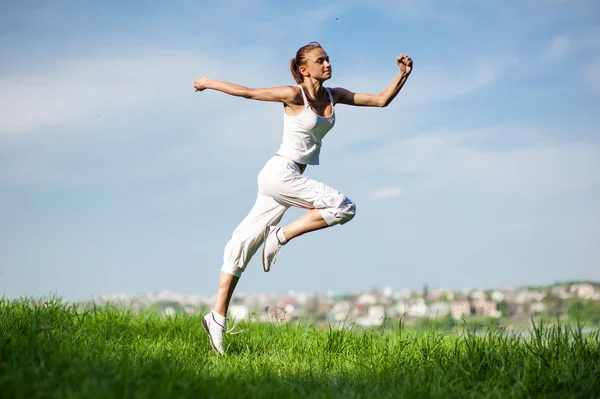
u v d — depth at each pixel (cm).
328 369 448
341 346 513
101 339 506
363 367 447
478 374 418
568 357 414
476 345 449
